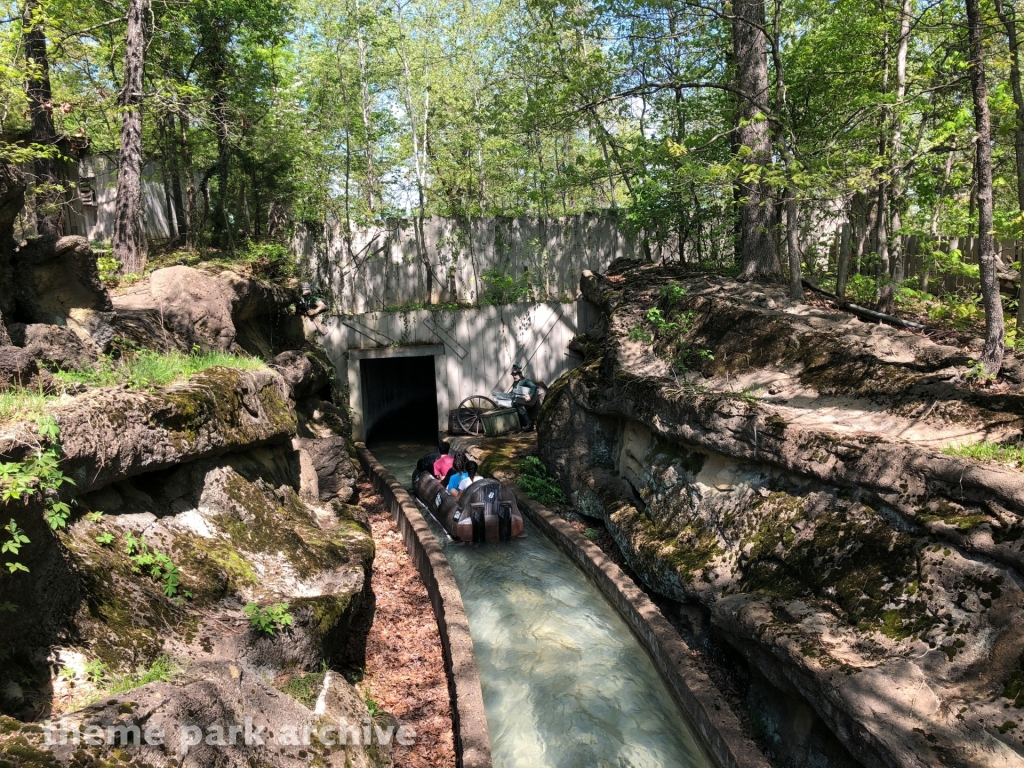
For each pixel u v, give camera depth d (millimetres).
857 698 4266
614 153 15000
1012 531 4332
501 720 6078
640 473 9555
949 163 11758
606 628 7703
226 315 9492
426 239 17969
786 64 12766
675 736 5887
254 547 5598
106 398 4379
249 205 18078
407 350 17094
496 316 17234
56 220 11734
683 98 15055
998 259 12266
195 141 16328
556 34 15258
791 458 6336
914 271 13438
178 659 3879
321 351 16266
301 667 4820
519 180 23672
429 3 19875
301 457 8352
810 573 5691
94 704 2666
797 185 8961
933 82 9844
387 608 7918
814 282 13758
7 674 3086
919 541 4961
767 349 9039
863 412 6824
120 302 8273
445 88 21594
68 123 15078
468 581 8945
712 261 16188
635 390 9688
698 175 9789
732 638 5938
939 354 7301
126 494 4727
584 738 5832
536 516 11109
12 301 5930
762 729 5438
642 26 12586
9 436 3332
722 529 7121
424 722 5773
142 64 11219
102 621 3734
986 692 3988
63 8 11930
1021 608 4121
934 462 4977
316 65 20094
